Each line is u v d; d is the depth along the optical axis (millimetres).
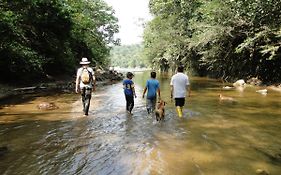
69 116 9977
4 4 17234
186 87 9820
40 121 9156
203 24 24984
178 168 5387
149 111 10234
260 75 22078
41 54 21609
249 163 5629
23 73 18078
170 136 7508
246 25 21156
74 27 29703
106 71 35719
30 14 19344
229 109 11211
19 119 9414
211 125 8656
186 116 9938
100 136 7535
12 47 15844
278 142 6961
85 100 10148
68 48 26688
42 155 6082
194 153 6199
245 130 8070
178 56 36188
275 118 9562
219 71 30125
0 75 16797
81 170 5328
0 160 5773
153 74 10203
